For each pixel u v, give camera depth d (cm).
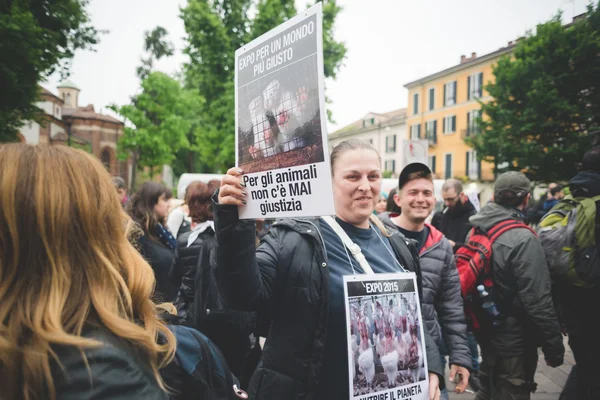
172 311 110
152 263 353
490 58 4009
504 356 284
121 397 71
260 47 150
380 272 179
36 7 1240
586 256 254
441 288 265
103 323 79
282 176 139
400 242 201
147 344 81
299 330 161
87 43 1404
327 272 164
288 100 138
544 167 2192
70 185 84
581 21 2078
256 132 150
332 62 2391
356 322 160
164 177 5094
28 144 87
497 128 2406
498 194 299
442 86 4525
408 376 169
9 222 78
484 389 313
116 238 91
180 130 2962
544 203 1136
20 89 1090
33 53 1067
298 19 135
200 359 97
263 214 145
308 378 158
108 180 92
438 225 643
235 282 147
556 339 267
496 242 284
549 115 2155
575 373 273
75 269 82
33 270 79
